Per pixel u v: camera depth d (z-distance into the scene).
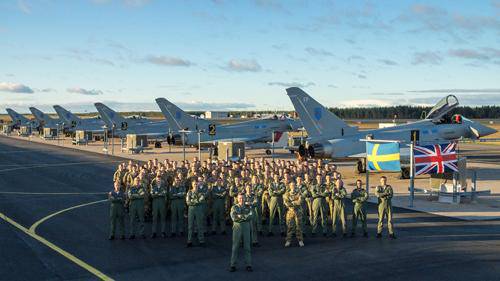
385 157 21.06
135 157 49.22
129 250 13.58
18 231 15.93
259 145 50.09
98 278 10.94
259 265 12.00
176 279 10.86
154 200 15.19
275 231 16.16
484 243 14.15
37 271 11.48
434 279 10.73
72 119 89.19
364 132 33.12
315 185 15.45
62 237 15.12
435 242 14.30
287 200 13.92
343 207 15.20
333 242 14.48
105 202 22.05
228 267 11.84
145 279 10.86
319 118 31.89
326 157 31.14
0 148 63.38
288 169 18.28
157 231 16.22
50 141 82.62
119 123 70.06
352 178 31.12
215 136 50.06
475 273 11.18
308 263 12.15
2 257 12.75
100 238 15.07
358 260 12.38
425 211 19.56
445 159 21.36
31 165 40.56
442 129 35.56
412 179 20.84
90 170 36.59
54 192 25.23
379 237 15.01
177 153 55.44
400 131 34.00
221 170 18.94
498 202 21.78
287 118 55.25
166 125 70.62
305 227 16.78
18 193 24.84
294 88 31.02
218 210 15.60
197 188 14.20
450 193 21.44
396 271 11.37
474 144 71.25
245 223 11.50
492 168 36.16
